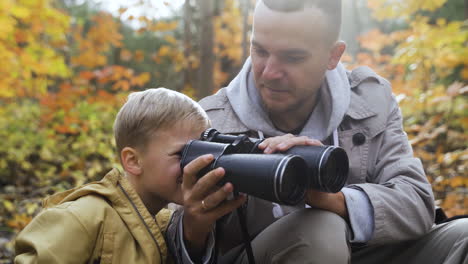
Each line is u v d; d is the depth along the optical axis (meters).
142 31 7.76
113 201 1.60
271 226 1.63
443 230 1.70
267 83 1.79
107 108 6.39
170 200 1.66
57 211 1.51
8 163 5.26
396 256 1.79
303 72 1.78
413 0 5.35
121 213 1.59
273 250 1.54
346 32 6.63
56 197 1.71
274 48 1.74
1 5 4.44
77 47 7.68
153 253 1.57
